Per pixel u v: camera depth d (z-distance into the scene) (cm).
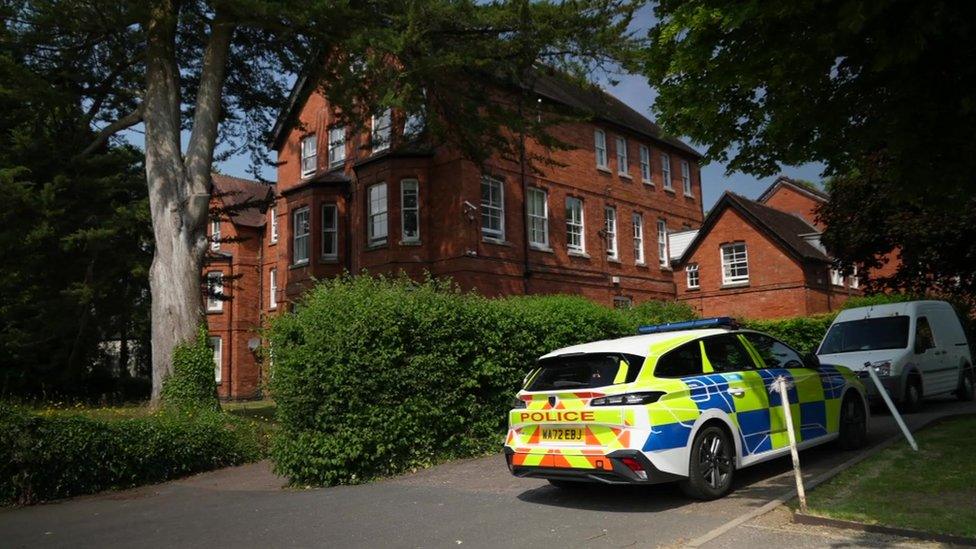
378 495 842
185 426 1180
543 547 572
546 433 713
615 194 2730
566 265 2417
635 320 1419
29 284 1827
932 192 775
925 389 1257
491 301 1143
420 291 1054
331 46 1460
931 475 704
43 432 965
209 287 2245
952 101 690
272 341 992
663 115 852
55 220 1675
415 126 1711
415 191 2127
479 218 2088
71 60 1609
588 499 736
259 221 3394
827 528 571
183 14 1506
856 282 3241
